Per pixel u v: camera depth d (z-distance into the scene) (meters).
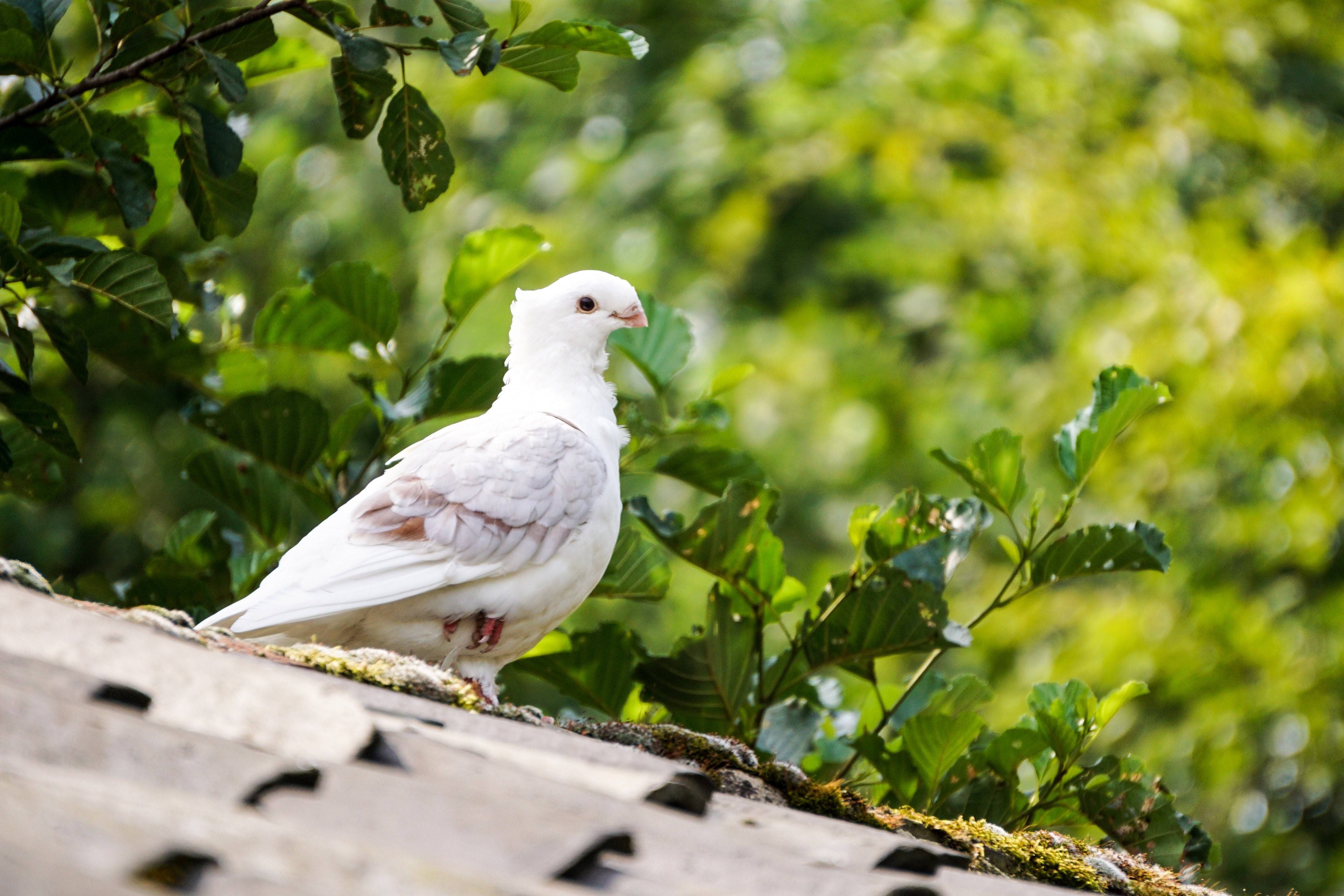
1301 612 16.00
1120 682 15.77
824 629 8.40
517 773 3.92
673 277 19.45
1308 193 19.00
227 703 3.88
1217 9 19.67
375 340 9.87
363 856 2.90
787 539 19.39
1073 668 16.05
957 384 19.45
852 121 19.39
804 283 19.88
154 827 2.78
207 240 8.16
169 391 10.73
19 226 7.05
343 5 7.23
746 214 19.34
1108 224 18.31
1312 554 15.68
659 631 18.47
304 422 9.48
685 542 8.30
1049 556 8.16
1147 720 15.91
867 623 8.30
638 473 9.52
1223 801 15.53
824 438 19.55
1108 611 16.23
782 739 8.99
